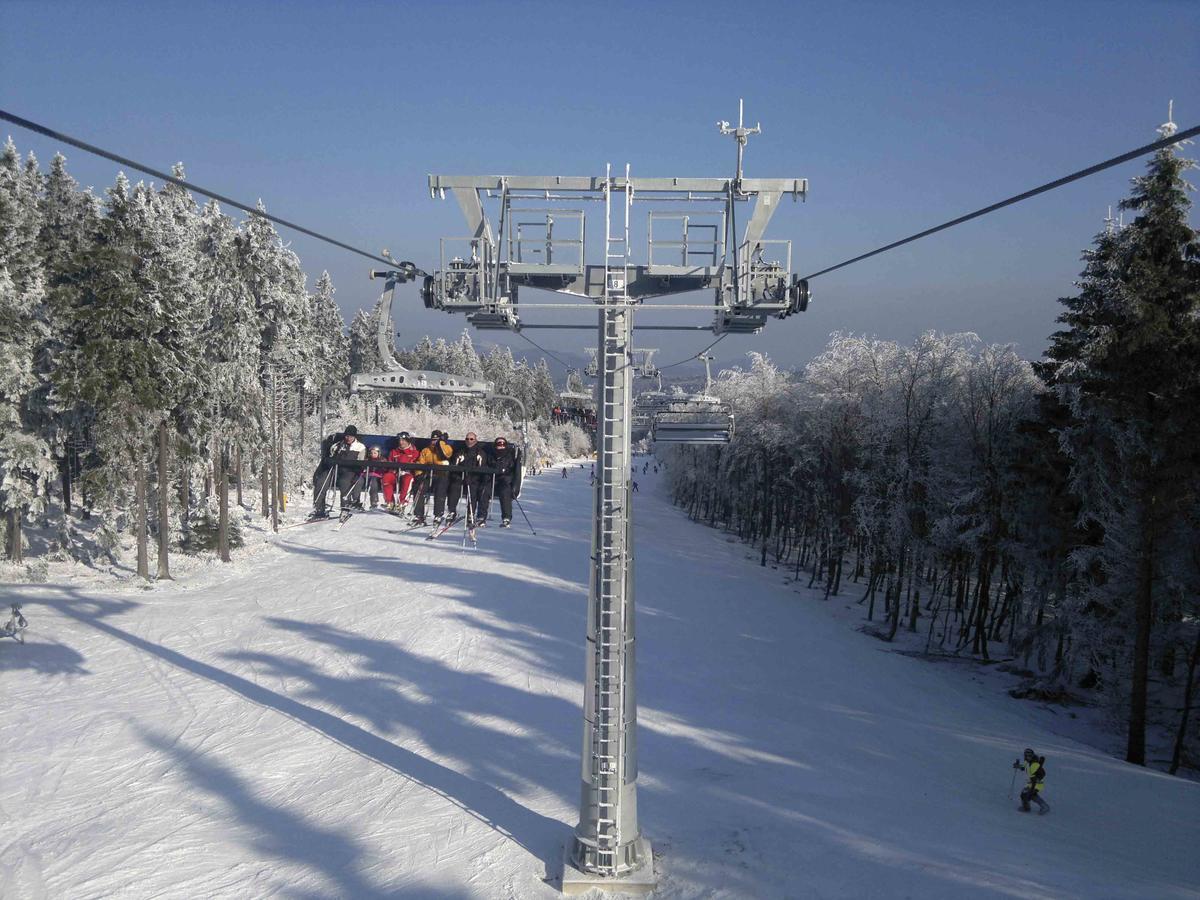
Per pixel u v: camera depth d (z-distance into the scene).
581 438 179.12
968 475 38.66
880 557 42.38
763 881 13.67
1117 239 26.86
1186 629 28.02
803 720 23.64
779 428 51.72
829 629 38.25
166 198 51.56
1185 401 24.33
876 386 44.38
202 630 32.56
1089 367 27.05
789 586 50.47
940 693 29.17
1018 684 32.78
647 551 53.91
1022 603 39.91
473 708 23.80
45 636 30.98
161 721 23.14
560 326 14.16
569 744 21.09
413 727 22.41
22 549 43.84
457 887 14.12
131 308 37.16
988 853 14.80
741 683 26.97
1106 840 16.61
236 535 51.00
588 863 13.96
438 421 103.88
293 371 63.41
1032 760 17.97
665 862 14.52
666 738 21.25
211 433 44.91
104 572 42.53
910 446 39.34
